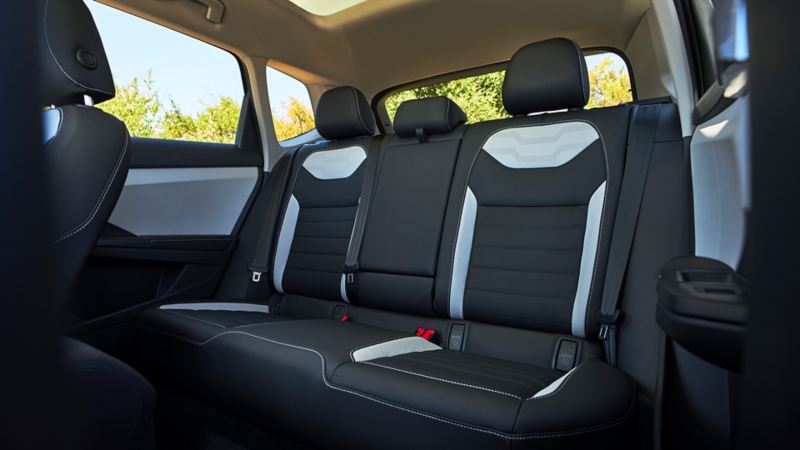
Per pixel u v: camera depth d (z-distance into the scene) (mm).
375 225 1923
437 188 1803
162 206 2018
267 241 2256
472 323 1655
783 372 191
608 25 2314
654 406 1181
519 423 874
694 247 1195
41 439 202
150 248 1959
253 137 2426
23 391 198
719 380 886
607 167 1514
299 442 1211
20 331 197
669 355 1104
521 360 1510
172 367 1543
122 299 1908
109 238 1832
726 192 814
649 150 1501
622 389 1078
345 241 2018
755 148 205
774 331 194
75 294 1738
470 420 911
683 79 1388
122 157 943
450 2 2328
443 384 1010
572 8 2260
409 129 1941
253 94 2406
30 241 202
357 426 1065
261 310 2117
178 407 1690
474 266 1664
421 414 970
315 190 2182
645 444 1156
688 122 1378
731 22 297
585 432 909
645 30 2117
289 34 2465
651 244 1407
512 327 1576
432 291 1723
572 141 1586
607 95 2568
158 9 1956
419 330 1728
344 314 1977
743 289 555
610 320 1378
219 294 2273
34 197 203
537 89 1663
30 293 201
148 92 1995
